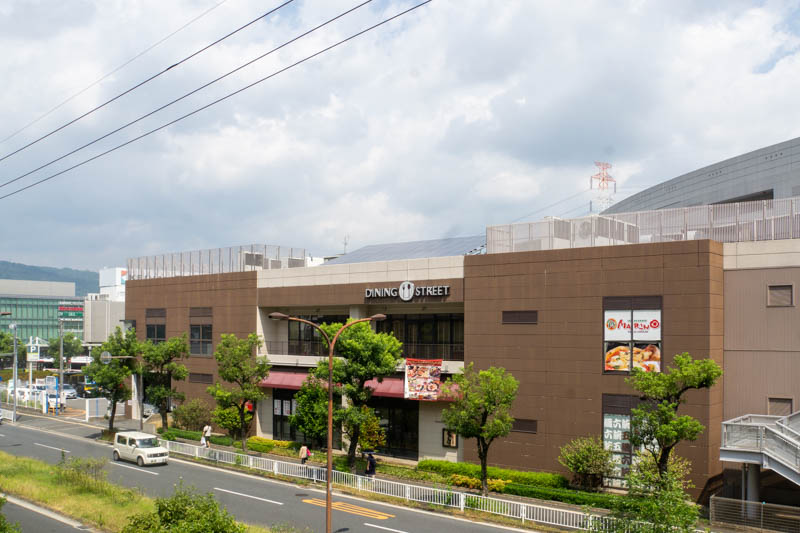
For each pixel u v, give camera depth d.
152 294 60.00
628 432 26.72
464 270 38.00
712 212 33.66
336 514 28.80
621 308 32.47
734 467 31.00
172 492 32.41
